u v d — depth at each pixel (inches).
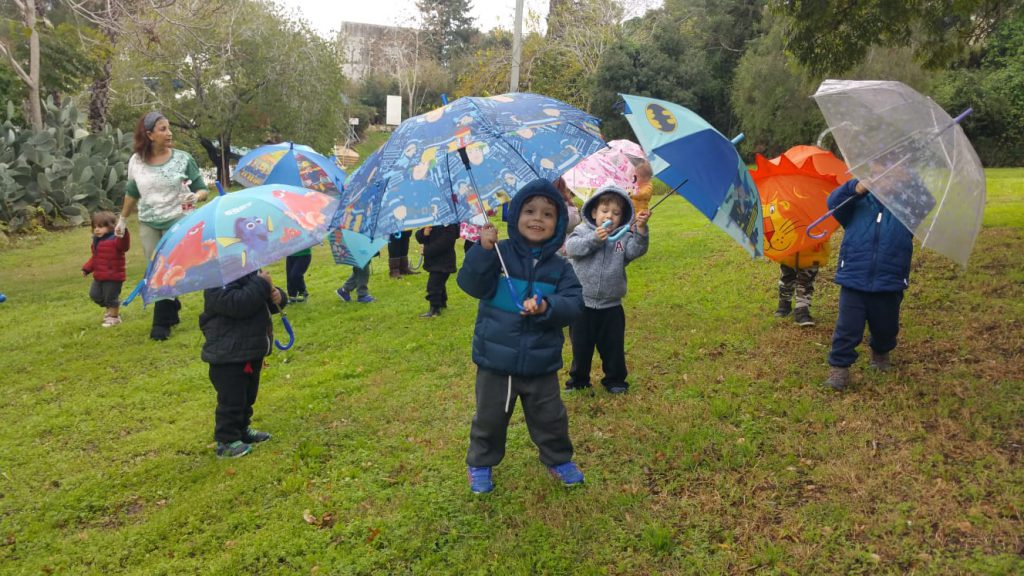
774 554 125.0
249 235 164.2
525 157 139.2
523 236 144.1
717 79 1379.2
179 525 155.2
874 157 170.6
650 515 141.5
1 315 345.7
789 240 233.8
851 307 187.3
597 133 148.9
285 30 1237.1
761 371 208.4
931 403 177.8
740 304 282.2
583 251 189.9
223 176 1346.0
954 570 117.3
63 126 733.3
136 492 171.0
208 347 178.5
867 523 131.4
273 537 146.3
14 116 708.7
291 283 340.8
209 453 189.5
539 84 1175.0
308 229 171.0
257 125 1268.5
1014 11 337.1
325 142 1314.0
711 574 122.2
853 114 178.7
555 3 1232.2
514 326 145.7
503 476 162.6
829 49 354.9
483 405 150.6
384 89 2508.6
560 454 154.2
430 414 201.3
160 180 299.0
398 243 388.2
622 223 191.5
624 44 1211.9
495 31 1243.2
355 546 142.0
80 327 315.0
